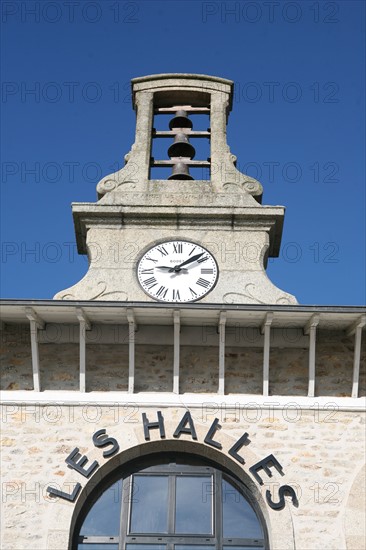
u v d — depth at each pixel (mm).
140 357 15164
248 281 15969
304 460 14250
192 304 14703
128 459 14531
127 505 14266
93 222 16516
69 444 14344
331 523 13758
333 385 14992
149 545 13977
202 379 15000
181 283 15922
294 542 13602
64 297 15727
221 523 14125
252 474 14141
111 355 15188
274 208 16594
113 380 14977
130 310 14727
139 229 16453
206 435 14406
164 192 16984
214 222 16516
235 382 14992
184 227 16484
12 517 13766
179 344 15000
